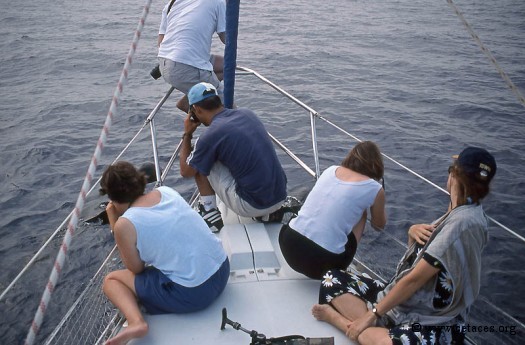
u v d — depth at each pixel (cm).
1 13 2625
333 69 1594
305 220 343
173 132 1057
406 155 947
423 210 736
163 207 319
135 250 312
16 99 1323
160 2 2928
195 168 372
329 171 350
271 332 313
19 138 1050
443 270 279
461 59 1792
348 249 345
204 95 373
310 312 329
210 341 305
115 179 316
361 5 2981
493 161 270
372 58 1761
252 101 1223
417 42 2067
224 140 361
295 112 1155
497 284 589
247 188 371
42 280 612
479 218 274
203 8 464
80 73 1578
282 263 371
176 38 466
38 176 880
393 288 292
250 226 400
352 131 1057
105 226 712
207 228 329
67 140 1033
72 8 2780
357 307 313
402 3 3088
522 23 2542
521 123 1146
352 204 333
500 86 1458
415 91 1380
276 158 378
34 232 712
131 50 243
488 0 3167
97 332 358
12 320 549
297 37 2080
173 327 314
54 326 540
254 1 2997
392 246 617
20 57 1764
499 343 398
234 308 330
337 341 306
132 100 1273
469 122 1146
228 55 406
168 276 318
